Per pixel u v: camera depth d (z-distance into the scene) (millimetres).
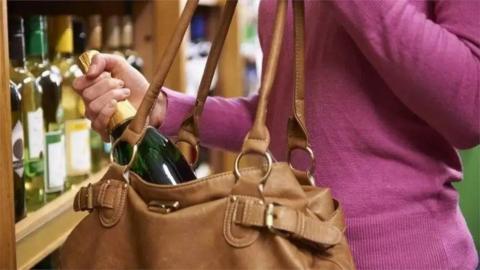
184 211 606
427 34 686
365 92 769
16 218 885
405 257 758
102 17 1474
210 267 591
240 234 586
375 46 684
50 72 1095
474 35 707
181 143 845
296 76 680
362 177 766
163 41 1516
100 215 661
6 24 719
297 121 680
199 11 2100
